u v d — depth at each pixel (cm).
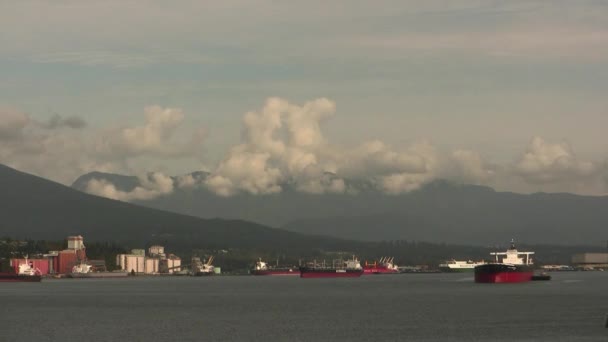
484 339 13262
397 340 13362
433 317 16988
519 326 14925
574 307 19112
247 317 17562
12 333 14725
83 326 15800
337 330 14775
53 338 14000
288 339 13612
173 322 16488
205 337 13950
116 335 14300
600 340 12888
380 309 19488
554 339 13050
